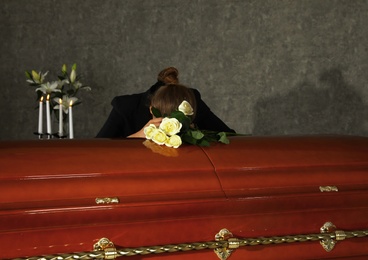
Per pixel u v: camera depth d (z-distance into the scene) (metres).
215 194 2.32
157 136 2.50
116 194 2.22
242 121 6.34
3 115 6.34
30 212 2.10
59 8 6.27
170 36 6.29
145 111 4.07
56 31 6.29
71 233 2.18
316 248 2.51
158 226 2.28
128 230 2.25
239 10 6.26
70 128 4.80
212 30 6.27
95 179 2.24
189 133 2.55
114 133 4.07
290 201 2.41
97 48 6.31
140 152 2.42
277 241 2.42
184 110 2.62
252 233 2.41
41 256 2.14
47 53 6.31
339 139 2.78
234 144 2.60
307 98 6.30
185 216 2.30
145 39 6.30
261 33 6.27
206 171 2.38
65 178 2.22
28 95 6.32
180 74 6.31
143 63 6.32
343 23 6.23
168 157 2.42
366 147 2.72
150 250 2.25
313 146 2.65
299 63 6.27
